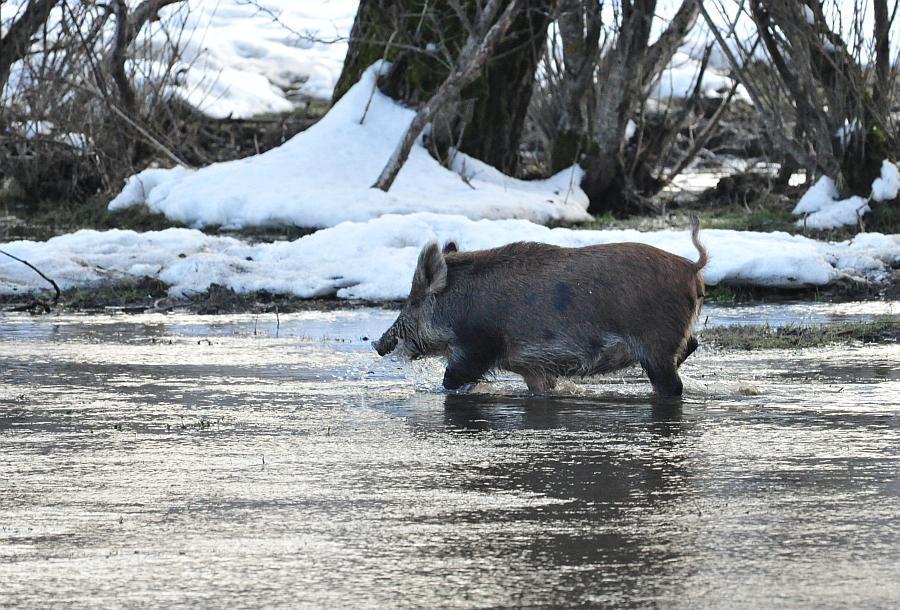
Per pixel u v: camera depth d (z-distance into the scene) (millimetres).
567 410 17109
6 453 14188
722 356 21516
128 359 21422
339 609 9141
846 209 39906
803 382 18938
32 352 22172
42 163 47156
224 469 13438
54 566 10117
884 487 12508
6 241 37188
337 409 17125
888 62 40906
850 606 9125
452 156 44594
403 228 32875
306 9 86000
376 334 24609
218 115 65688
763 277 29969
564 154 47500
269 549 10547
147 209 42750
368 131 44312
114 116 46031
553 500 12094
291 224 39031
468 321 18672
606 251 18281
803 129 43781
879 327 24297
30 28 39281
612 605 9180
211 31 79500
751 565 10070
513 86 46719
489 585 9625
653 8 45375
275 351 22422
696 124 58125
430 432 15500
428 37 44938
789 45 40719
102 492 12438
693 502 12000
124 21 44531
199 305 28641
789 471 13227
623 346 18016
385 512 11688
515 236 32688
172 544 10695
